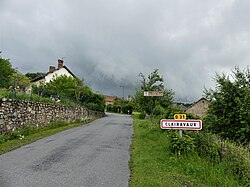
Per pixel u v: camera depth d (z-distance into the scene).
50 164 7.67
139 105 26.86
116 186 5.82
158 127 15.33
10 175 6.38
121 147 11.09
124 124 25.53
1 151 9.34
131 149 10.61
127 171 7.14
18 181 5.93
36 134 14.18
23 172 6.70
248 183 6.89
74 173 6.80
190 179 6.65
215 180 6.68
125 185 5.90
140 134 15.56
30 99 15.85
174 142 8.91
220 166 7.47
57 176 6.46
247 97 13.02
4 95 13.23
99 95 43.03
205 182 6.63
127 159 8.69
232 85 13.52
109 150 10.27
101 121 29.28
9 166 7.25
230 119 13.27
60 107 21.27
